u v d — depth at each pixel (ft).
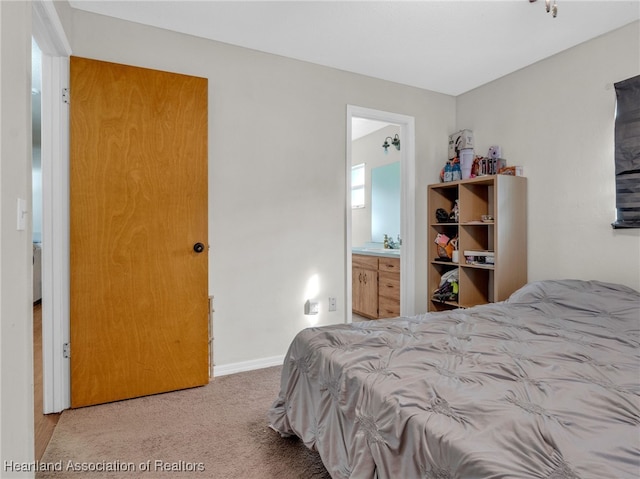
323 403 4.61
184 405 6.90
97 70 6.87
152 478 4.81
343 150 9.82
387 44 8.42
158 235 7.37
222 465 5.09
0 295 3.41
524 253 9.41
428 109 11.19
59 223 6.70
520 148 9.70
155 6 7.03
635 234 7.40
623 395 3.41
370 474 3.50
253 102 8.71
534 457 2.56
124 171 7.08
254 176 8.73
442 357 4.45
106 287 6.97
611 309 6.37
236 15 7.33
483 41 8.25
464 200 10.09
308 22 7.56
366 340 5.06
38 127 15.42
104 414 6.56
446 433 2.90
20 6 3.91
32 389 4.18
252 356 8.76
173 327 7.51
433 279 11.11
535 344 4.92
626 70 7.53
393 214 14.51
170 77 7.47
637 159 7.28
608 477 2.31
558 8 6.94
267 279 8.91
